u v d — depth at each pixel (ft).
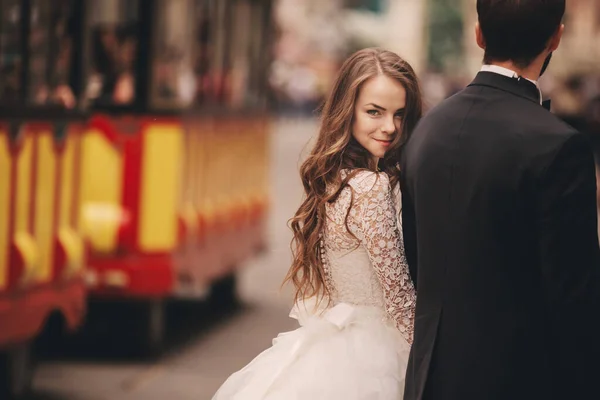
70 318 28.53
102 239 32.07
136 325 33.91
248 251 43.86
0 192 24.49
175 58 34.19
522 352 12.59
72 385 29.76
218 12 38.42
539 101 13.32
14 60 25.17
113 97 33.01
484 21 13.32
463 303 12.78
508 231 12.59
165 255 32.60
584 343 12.28
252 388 14.69
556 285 12.30
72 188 28.71
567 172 12.40
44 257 26.91
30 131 26.03
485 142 12.78
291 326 40.06
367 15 277.44
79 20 28.89
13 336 25.17
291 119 217.56
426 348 13.00
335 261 14.75
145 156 32.65
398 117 14.93
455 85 170.30
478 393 12.67
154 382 30.45
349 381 14.52
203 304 44.34
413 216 13.66
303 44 251.60
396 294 14.28
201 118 36.09
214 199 38.04
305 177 14.88
